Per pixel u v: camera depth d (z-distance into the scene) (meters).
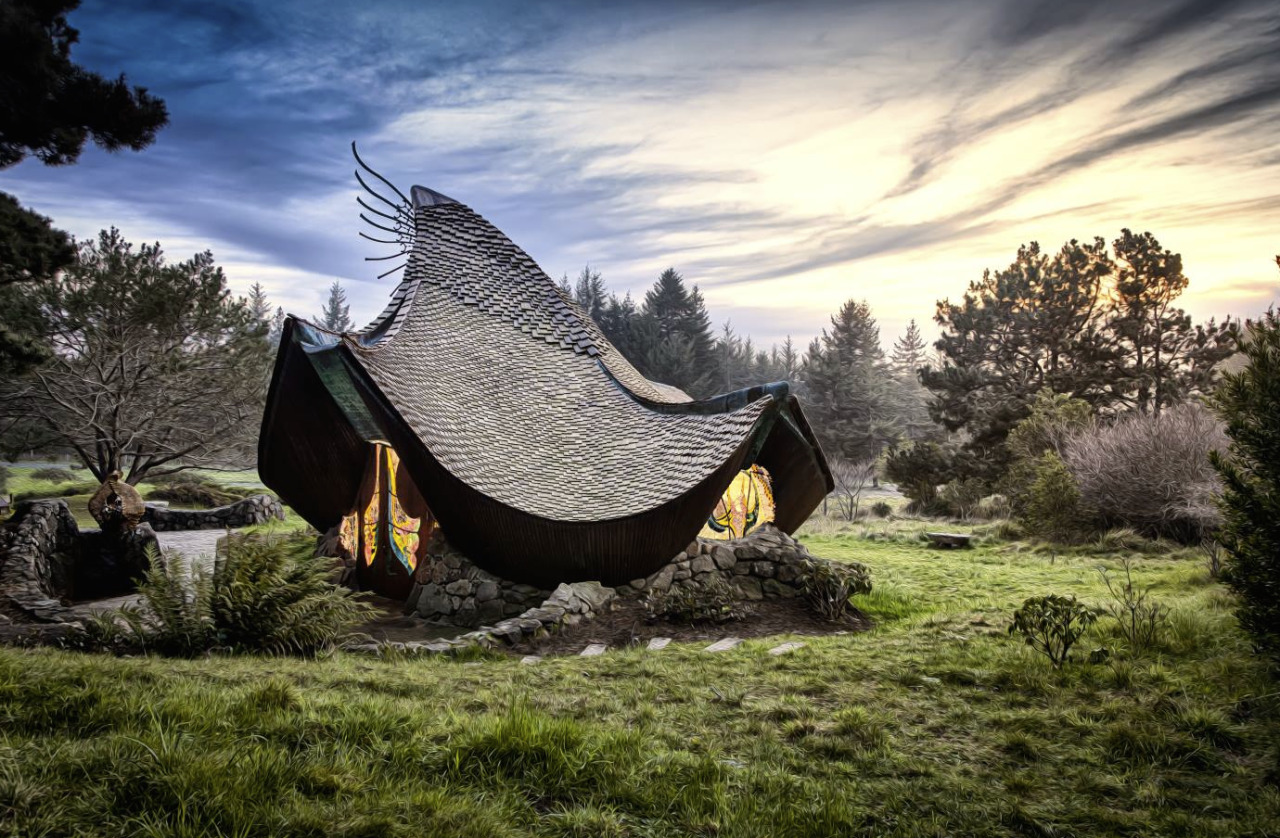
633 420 13.59
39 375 23.11
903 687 6.28
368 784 3.70
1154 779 4.37
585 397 14.38
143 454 27.16
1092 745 4.90
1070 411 28.08
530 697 5.75
